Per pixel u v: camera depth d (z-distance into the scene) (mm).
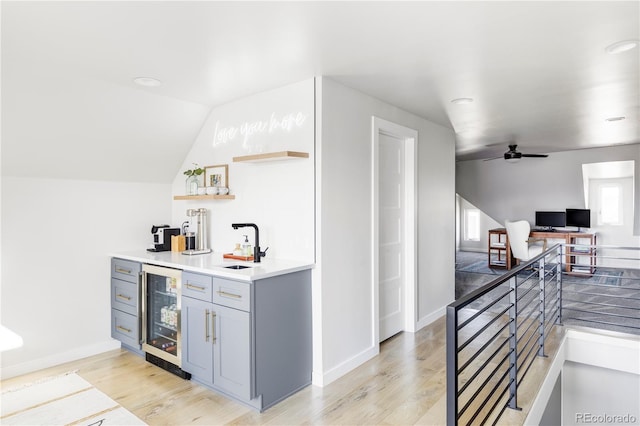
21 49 2234
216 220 3510
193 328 2732
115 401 2537
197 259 3090
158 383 2791
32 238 3045
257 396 2396
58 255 3184
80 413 2398
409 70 2639
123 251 3590
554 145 6250
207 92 3072
